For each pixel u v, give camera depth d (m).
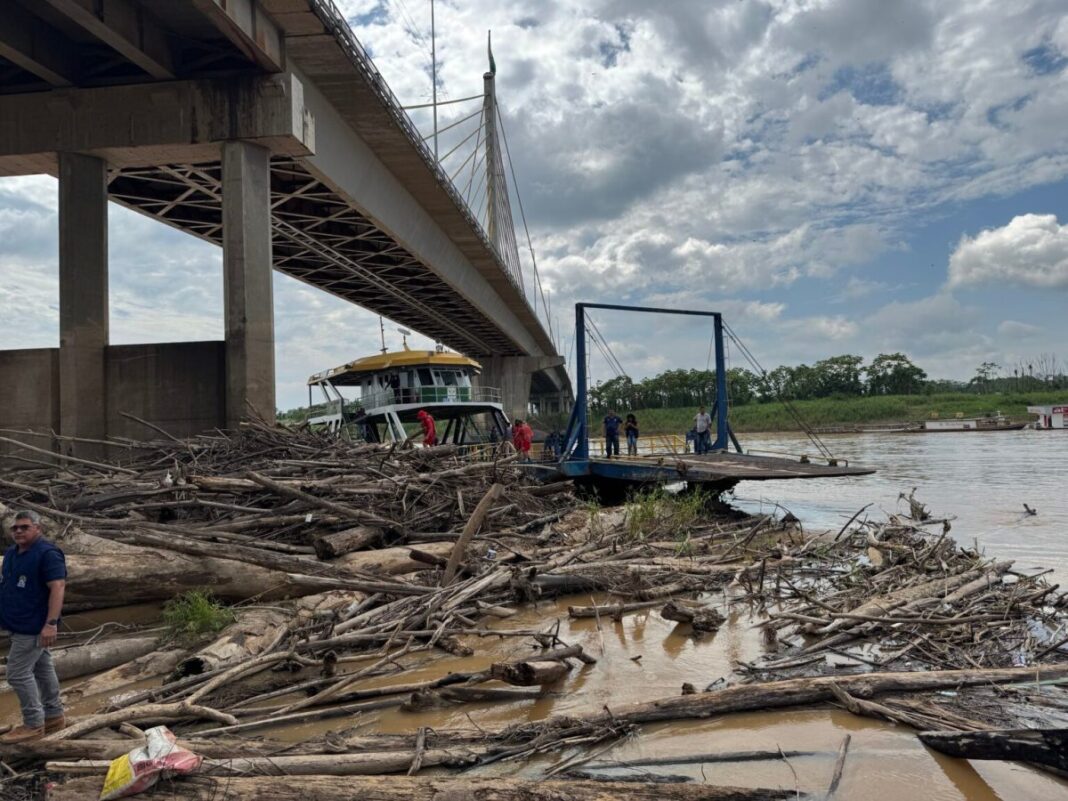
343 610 7.75
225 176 16.75
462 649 6.94
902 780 4.25
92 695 5.94
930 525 13.94
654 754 4.67
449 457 13.62
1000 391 95.94
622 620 8.10
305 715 5.37
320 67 19.14
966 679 5.52
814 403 82.38
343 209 26.70
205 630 6.94
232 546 7.85
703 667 6.41
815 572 10.02
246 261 16.47
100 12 14.64
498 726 5.16
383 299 44.94
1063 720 4.92
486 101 58.41
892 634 7.02
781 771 4.41
